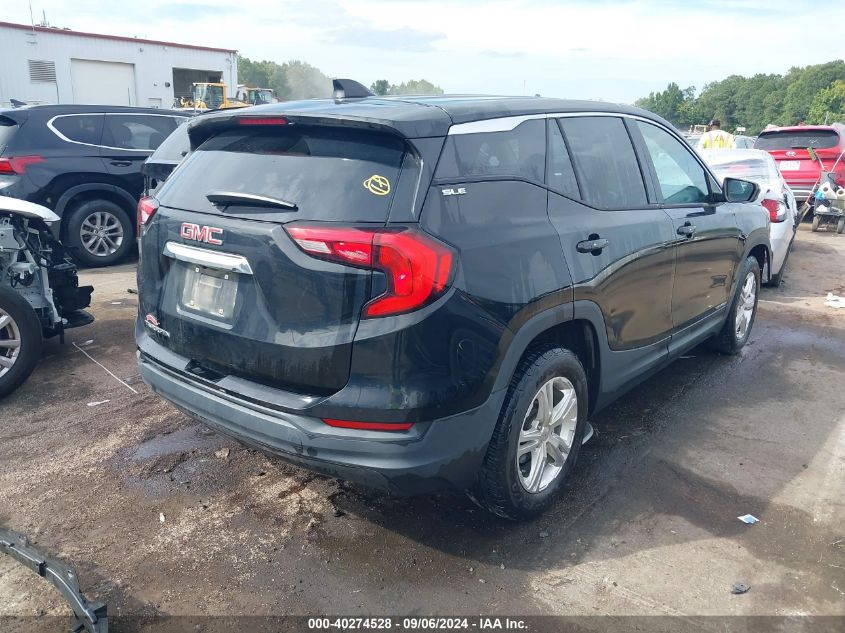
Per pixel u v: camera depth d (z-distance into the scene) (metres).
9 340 4.55
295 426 2.66
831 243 11.23
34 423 4.29
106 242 8.67
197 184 3.07
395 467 2.60
